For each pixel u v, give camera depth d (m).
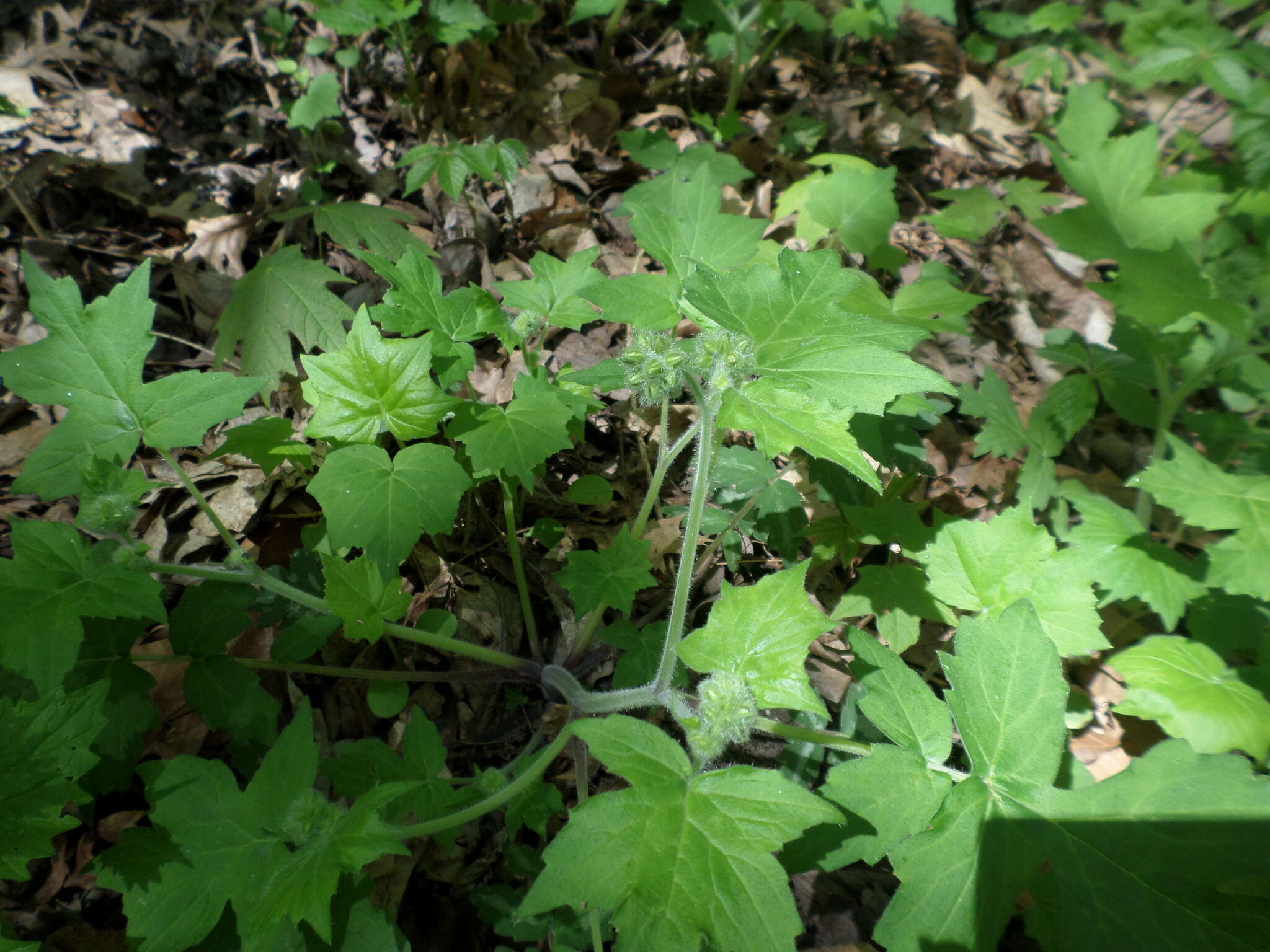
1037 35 0.98
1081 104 0.53
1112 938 0.30
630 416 0.58
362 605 0.39
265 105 0.72
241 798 0.33
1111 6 0.73
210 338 0.57
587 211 0.69
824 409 0.28
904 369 0.28
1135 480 0.40
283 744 0.34
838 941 0.40
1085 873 0.30
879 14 0.79
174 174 0.65
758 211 0.76
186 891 0.32
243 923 0.32
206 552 0.48
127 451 0.38
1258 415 0.58
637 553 0.44
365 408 0.39
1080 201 0.82
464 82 0.78
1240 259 0.48
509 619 0.49
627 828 0.28
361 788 0.38
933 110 0.95
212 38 0.75
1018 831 0.31
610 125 0.79
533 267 0.47
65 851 0.38
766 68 0.91
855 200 0.60
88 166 0.61
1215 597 0.43
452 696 0.46
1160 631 0.50
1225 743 0.38
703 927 0.27
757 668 0.33
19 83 0.63
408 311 0.43
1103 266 0.75
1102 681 0.49
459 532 0.51
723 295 0.30
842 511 0.45
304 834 0.33
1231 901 0.29
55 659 0.33
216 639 0.40
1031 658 0.33
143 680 0.38
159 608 0.35
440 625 0.44
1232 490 0.39
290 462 0.50
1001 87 1.01
